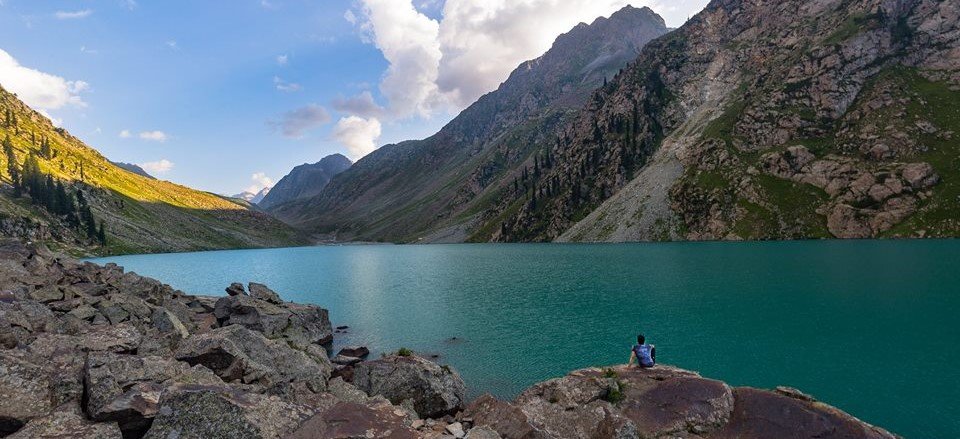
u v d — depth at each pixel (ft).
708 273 268.21
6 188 655.35
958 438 73.72
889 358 109.09
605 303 194.59
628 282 250.37
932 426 77.51
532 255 486.79
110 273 158.92
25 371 50.34
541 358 126.52
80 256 609.42
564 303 200.54
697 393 65.67
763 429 58.49
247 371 77.46
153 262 584.81
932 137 508.12
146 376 58.95
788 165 563.48
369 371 93.50
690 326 147.84
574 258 415.44
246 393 56.90
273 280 356.38
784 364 109.40
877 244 386.93
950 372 98.94
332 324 183.52
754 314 159.22
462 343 145.48
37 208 642.22
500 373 116.88
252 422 49.57
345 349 137.08
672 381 69.72
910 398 87.81
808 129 598.34
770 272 258.78
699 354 120.16
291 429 53.67
